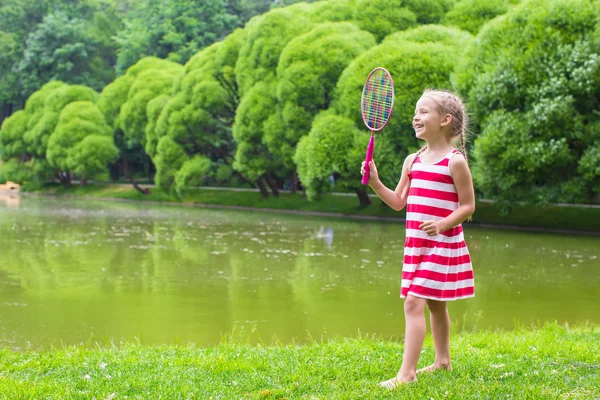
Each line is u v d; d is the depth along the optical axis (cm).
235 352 584
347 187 3197
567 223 2592
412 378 415
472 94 2391
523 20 2344
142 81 4803
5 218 2819
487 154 2295
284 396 407
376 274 1477
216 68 4178
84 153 4962
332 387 421
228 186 4816
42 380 473
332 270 1530
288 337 926
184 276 1437
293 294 1247
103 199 4809
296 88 3312
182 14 6244
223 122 4356
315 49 3294
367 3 3559
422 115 437
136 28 6606
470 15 3281
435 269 415
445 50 2758
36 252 1775
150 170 6034
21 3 7475
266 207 3850
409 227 430
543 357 532
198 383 448
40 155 5528
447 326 457
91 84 6831
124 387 437
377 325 1005
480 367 477
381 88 473
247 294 1245
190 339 911
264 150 3916
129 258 1692
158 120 4294
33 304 1145
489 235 2347
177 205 4134
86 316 1059
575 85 2159
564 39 2241
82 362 539
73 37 6869
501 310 1112
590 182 2230
